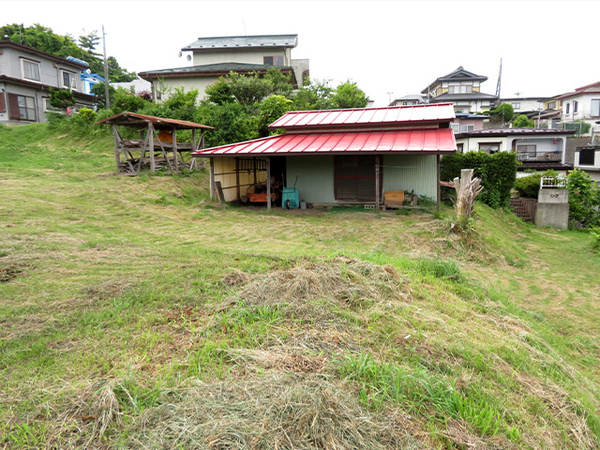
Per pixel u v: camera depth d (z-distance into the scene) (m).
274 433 2.33
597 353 5.25
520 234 14.41
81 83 29.95
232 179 15.12
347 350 3.46
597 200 17.73
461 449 2.54
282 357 3.25
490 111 43.50
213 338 3.64
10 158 16.17
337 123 14.34
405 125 14.10
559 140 27.64
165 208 11.70
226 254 6.73
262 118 19.25
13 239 6.79
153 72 27.02
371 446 2.36
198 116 20.67
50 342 3.61
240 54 30.06
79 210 9.95
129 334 3.75
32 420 2.56
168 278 5.25
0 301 4.44
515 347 4.32
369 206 13.88
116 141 14.50
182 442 2.25
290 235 9.75
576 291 7.78
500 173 16.47
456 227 9.77
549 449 2.81
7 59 23.16
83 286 4.93
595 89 39.19
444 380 3.17
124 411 2.58
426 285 5.79
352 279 5.18
